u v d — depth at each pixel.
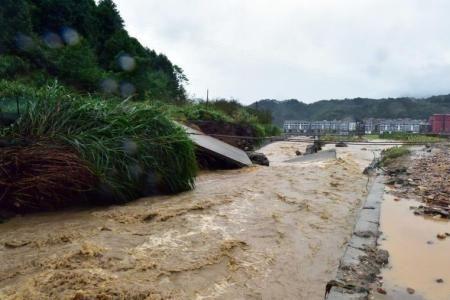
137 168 5.82
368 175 9.09
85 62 18.02
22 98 5.96
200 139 10.78
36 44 17.25
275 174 9.04
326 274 3.05
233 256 3.36
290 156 17.56
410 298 2.65
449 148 16.61
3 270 2.94
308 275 3.02
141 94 20.81
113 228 4.16
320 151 17.58
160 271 2.96
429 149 16.23
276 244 3.73
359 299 2.55
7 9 16.91
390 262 3.35
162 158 6.26
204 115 17.55
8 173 4.73
